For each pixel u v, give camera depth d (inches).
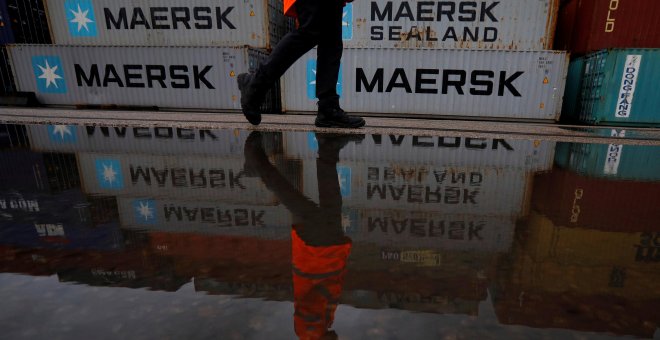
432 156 90.0
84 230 36.0
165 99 383.9
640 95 311.3
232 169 71.6
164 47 368.2
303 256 29.4
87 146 102.3
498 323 19.8
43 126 157.8
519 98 339.9
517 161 84.7
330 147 102.8
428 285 24.5
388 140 120.4
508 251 31.2
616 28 329.7
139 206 45.3
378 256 29.7
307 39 132.3
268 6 377.4
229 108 377.7
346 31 358.3
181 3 377.1
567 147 112.9
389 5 348.8
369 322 19.9
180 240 33.2
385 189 55.6
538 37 337.7
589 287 24.5
